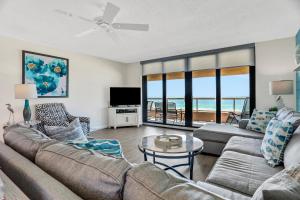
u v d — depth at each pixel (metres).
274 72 3.94
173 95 5.94
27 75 3.88
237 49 4.34
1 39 3.53
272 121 2.16
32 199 0.74
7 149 1.14
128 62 6.36
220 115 4.73
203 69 4.86
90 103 5.28
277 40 3.89
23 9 2.50
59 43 4.06
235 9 2.56
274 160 1.66
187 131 5.07
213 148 3.03
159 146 2.15
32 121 3.40
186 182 0.63
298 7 2.51
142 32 3.39
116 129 5.47
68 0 2.28
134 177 0.64
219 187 1.29
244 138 2.55
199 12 2.63
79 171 0.75
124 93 5.87
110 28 2.74
